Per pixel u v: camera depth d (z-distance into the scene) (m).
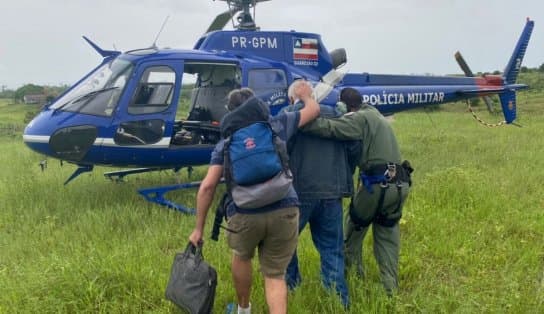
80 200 7.18
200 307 3.36
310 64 8.58
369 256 4.78
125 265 4.33
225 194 3.52
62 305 3.68
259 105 3.38
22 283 4.04
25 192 7.61
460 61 11.77
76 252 4.82
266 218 3.28
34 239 5.57
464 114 26.89
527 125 18.48
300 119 3.68
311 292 4.01
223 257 4.66
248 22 8.48
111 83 6.85
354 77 9.46
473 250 5.03
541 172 8.62
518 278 4.31
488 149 11.86
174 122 7.03
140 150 6.90
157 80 6.93
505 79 12.27
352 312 3.74
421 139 14.21
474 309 3.67
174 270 3.58
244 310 3.64
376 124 4.03
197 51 7.38
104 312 3.74
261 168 3.19
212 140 7.46
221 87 7.94
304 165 3.87
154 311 3.75
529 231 5.65
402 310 3.66
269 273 3.48
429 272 4.54
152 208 6.63
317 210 3.91
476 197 6.56
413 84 10.27
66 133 6.64
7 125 29.67
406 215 5.75
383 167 3.98
